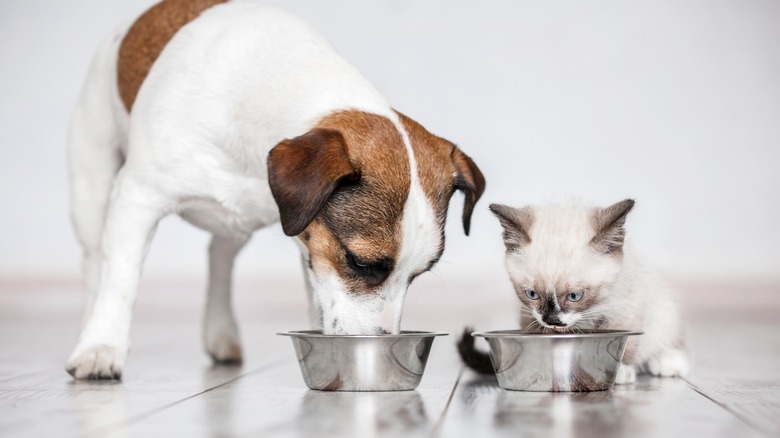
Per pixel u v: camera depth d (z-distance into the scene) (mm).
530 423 1208
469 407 1303
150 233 1595
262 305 3236
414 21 3285
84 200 1756
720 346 2055
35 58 3232
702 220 3275
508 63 3293
